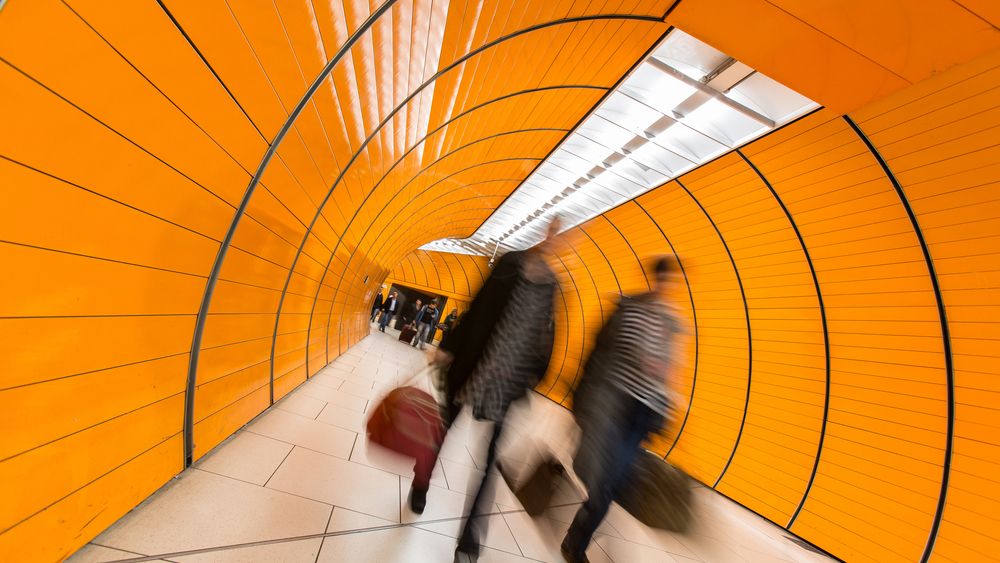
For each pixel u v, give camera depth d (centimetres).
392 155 507
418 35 310
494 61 423
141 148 148
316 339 691
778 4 299
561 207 1073
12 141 102
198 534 203
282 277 398
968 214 448
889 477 550
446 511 309
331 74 254
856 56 331
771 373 735
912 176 470
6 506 131
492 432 243
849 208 550
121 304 171
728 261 784
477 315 235
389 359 1177
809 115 494
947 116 403
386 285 3675
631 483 302
